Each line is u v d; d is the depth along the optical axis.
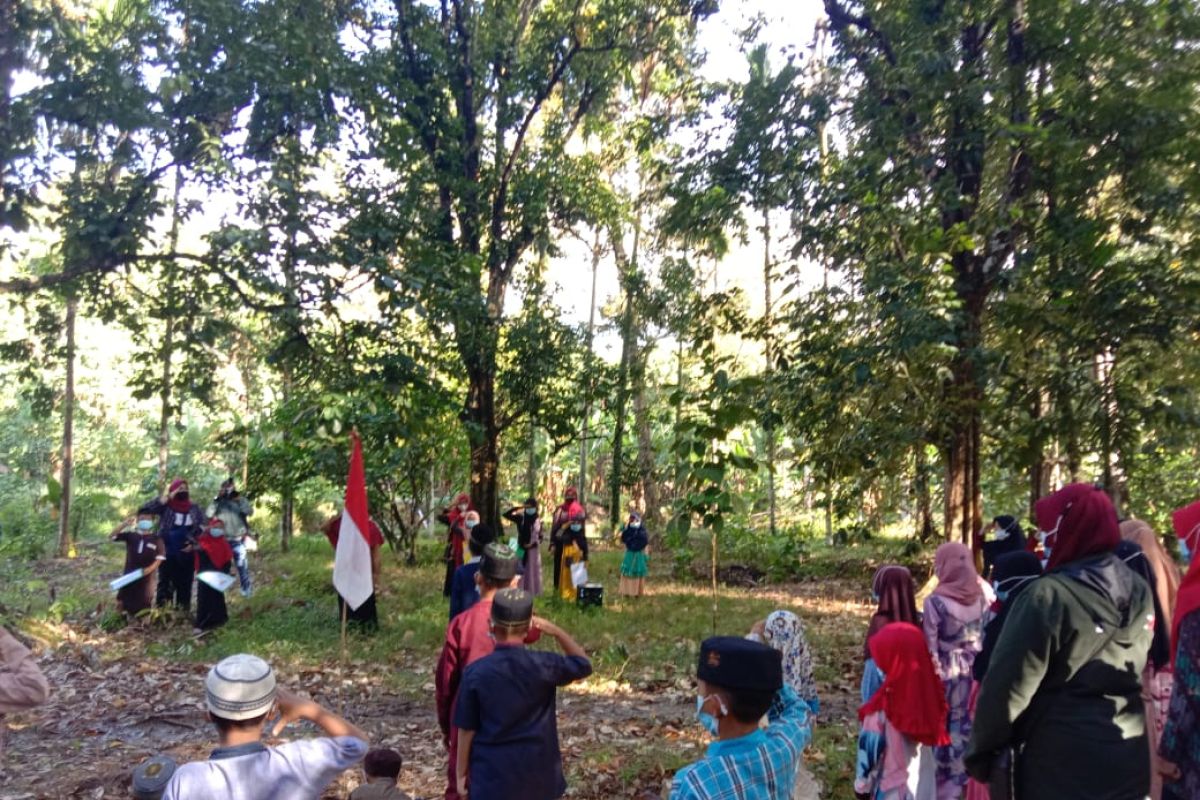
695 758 7.09
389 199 12.30
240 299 12.07
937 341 10.80
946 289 11.23
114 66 9.73
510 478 31.97
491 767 3.97
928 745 4.50
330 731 3.08
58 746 7.68
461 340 17.11
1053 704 2.98
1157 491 13.92
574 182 19.36
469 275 14.02
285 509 21.89
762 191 13.24
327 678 9.95
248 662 2.92
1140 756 2.96
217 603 12.38
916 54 11.27
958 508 13.77
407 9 16.59
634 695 9.34
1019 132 10.76
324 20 12.09
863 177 11.96
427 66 17.20
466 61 17.58
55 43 9.76
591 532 28.80
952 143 11.53
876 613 5.06
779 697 3.15
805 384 12.72
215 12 10.55
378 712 8.78
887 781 4.56
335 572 6.64
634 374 23.03
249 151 11.17
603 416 26.33
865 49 13.15
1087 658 2.95
